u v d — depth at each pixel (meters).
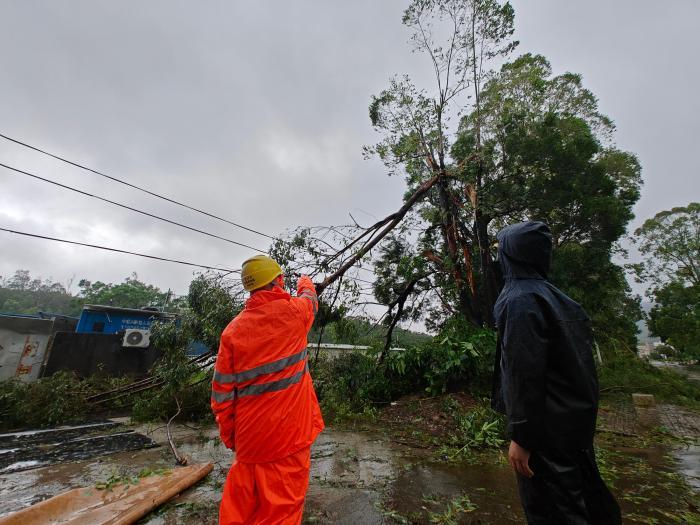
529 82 13.76
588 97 16.72
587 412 1.43
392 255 10.13
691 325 24.39
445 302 10.25
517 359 1.44
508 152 12.74
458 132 13.39
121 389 7.73
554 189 13.18
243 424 1.90
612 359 12.07
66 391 6.90
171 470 3.54
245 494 1.87
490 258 8.89
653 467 4.09
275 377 1.94
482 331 7.81
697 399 8.93
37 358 8.38
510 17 10.15
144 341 9.44
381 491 3.29
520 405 1.42
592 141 13.84
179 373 6.46
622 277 16.31
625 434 5.58
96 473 3.72
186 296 7.59
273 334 2.00
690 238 29.70
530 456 1.48
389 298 9.95
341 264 7.80
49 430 5.82
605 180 13.95
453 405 6.27
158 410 6.50
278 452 1.86
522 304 1.51
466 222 9.59
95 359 8.95
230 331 2.00
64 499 2.78
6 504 3.00
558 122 14.52
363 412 6.57
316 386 7.32
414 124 10.12
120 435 5.40
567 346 1.47
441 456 4.39
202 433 5.48
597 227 14.54
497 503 3.04
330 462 4.14
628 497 3.23
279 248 7.76
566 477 1.41
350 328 8.04
